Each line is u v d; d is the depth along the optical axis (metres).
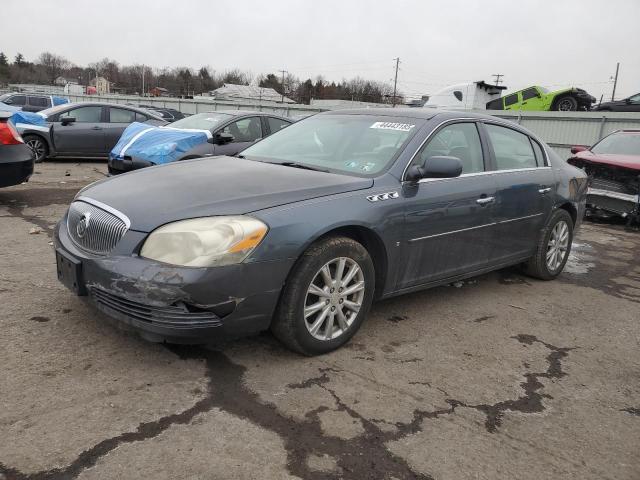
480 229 4.32
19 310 3.71
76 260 3.12
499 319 4.30
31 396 2.72
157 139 8.40
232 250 2.86
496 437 2.70
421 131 4.02
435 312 4.34
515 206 4.65
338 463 2.41
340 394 2.96
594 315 4.57
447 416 2.84
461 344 3.76
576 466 2.53
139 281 2.81
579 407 3.06
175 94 97.50
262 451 2.44
